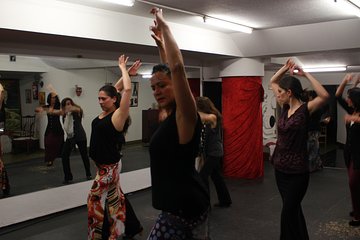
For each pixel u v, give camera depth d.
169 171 1.57
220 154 4.23
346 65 8.39
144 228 3.86
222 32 5.66
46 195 4.32
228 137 6.41
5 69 4.08
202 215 1.66
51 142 4.50
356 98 3.62
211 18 4.60
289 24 5.09
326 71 9.58
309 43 5.28
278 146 2.93
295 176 2.79
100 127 2.94
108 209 3.06
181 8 4.10
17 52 4.11
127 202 3.41
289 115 2.86
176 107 1.54
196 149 1.60
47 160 4.43
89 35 3.88
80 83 4.82
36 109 4.37
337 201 4.84
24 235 3.70
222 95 6.56
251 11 4.29
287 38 5.39
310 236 3.58
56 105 4.55
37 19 3.42
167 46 1.50
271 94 9.98
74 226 3.97
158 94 1.60
